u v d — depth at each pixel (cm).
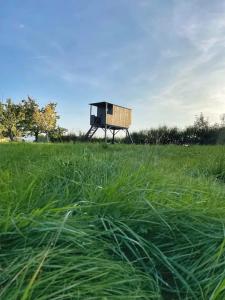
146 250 258
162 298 218
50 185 367
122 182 323
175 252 266
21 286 180
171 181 400
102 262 218
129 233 267
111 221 268
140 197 305
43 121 4866
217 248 246
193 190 366
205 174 586
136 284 216
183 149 1210
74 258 211
